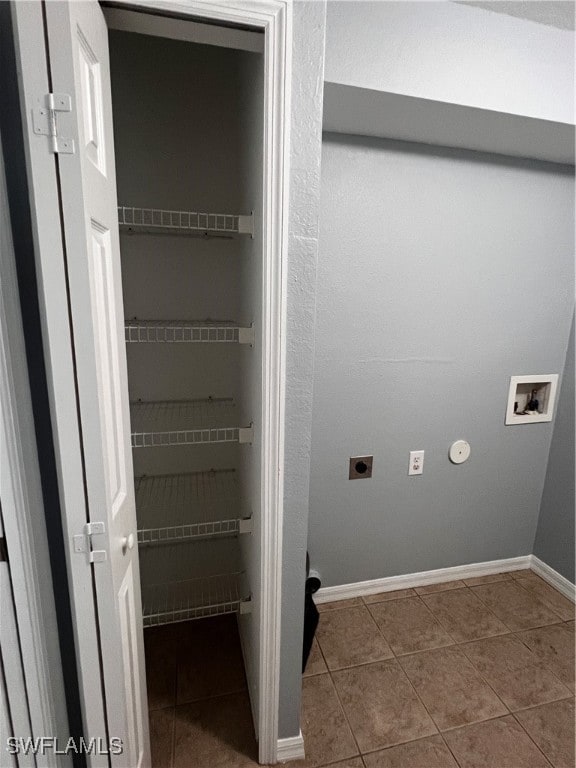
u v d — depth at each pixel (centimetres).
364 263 163
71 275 73
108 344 87
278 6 83
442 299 177
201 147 147
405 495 194
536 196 179
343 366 170
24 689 84
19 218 79
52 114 67
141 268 150
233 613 187
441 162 164
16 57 65
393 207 162
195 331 157
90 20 75
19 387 79
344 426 177
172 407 162
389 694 150
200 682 153
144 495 167
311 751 129
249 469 131
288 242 95
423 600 199
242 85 125
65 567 94
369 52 110
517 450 208
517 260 184
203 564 178
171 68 140
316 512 183
